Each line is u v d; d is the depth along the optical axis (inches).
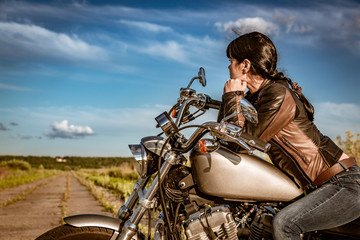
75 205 367.2
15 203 416.2
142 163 90.0
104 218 91.7
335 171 85.2
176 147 89.6
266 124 85.0
